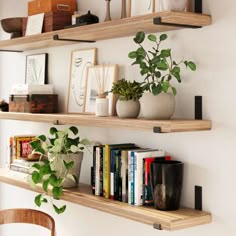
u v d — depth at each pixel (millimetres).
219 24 2217
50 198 3045
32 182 2760
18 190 3635
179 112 2418
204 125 2240
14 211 2947
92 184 2693
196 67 2324
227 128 2201
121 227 2770
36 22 3027
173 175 2291
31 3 3121
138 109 2463
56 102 3127
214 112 2252
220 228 2242
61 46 3160
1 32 3738
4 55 3750
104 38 2773
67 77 3111
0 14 3764
